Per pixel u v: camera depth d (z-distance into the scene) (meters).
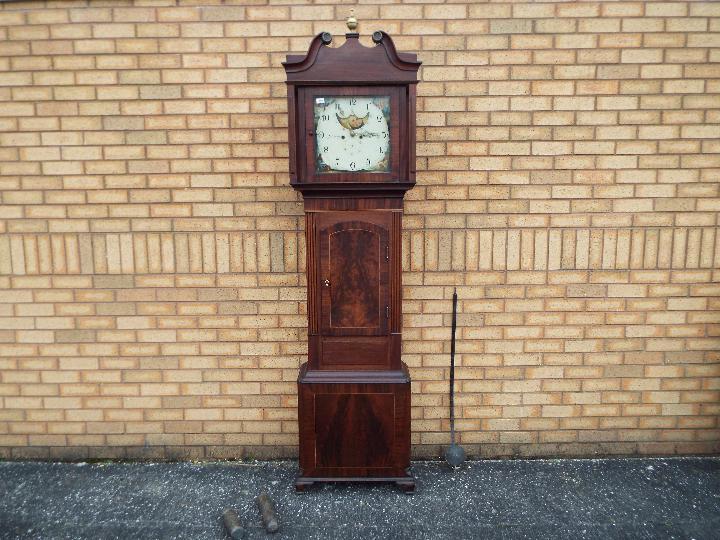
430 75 3.37
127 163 3.44
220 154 3.43
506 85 3.38
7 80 3.40
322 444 3.19
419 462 3.60
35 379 3.60
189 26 3.35
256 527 2.96
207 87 3.39
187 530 2.95
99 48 3.37
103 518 3.05
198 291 3.53
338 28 3.34
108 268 3.51
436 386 3.59
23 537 2.90
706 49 3.36
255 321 3.54
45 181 3.46
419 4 3.32
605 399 3.61
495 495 3.23
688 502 3.16
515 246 3.49
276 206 3.46
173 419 3.62
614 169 3.44
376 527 2.96
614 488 3.30
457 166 3.44
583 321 3.55
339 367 3.16
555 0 3.32
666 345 3.57
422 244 3.49
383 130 2.94
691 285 3.53
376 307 3.10
